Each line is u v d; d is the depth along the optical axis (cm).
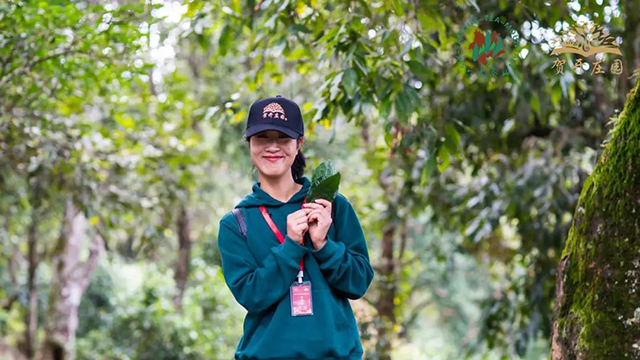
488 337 934
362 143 1137
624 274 331
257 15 590
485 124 775
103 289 1755
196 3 579
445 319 2094
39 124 766
